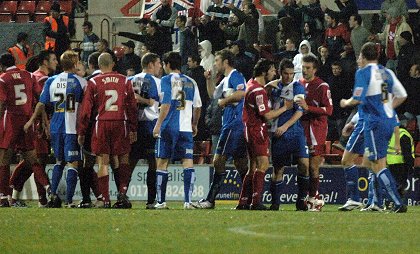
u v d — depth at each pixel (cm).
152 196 5275
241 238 3148
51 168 6612
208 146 7075
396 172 5672
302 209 5053
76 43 9075
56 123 5222
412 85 6769
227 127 5147
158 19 8025
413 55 6850
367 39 7194
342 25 7300
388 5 7331
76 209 4862
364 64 4559
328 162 6869
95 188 5328
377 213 4531
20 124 5334
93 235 3269
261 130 4928
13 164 6831
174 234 3297
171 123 5041
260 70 4912
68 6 9244
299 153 4991
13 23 8800
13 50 7888
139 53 8119
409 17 7506
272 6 8619
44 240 3116
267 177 6450
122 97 5044
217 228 3519
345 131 5094
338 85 6906
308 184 5056
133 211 4588
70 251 2819
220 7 7806
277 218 4022
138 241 3080
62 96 5194
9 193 5453
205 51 7494
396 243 2995
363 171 6338
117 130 5044
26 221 3841
